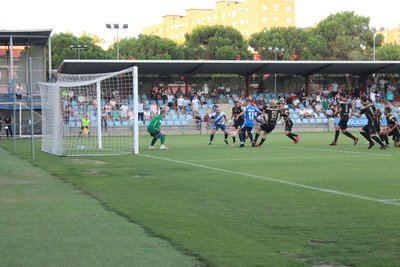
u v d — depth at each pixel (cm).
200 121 4900
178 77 5697
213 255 684
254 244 742
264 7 17675
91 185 1389
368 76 5856
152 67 5153
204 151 2609
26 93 5006
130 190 1291
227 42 10488
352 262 655
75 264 652
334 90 5850
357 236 788
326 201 1107
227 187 1333
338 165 1869
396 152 2433
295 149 2678
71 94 4069
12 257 684
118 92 4641
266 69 5416
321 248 721
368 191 1247
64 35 10294
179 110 5297
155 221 900
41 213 987
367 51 11181
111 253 700
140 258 676
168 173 1661
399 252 700
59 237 790
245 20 18212
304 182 1420
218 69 5369
